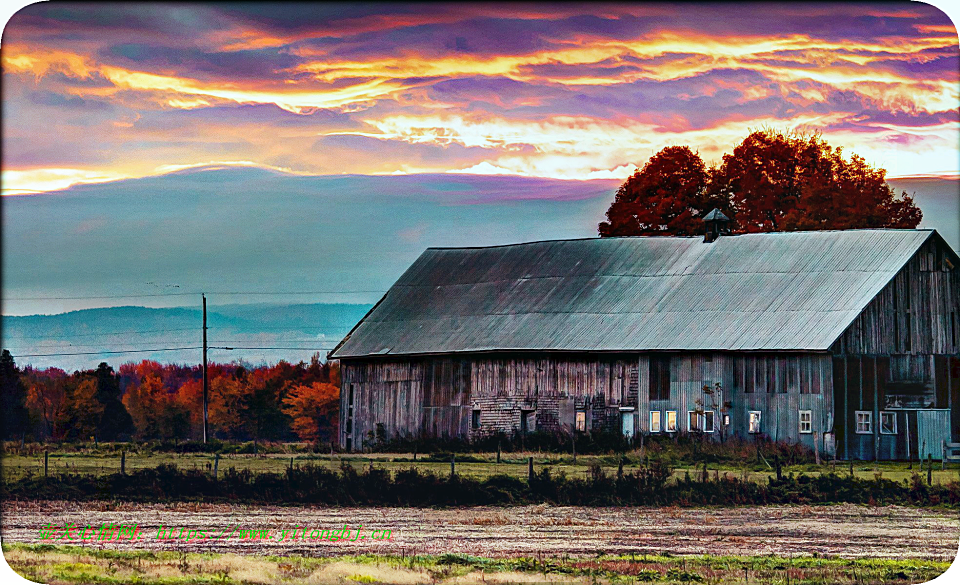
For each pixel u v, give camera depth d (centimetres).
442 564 3319
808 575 3234
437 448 6644
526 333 6731
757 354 5941
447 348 6906
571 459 5750
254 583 3050
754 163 8956
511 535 3862
